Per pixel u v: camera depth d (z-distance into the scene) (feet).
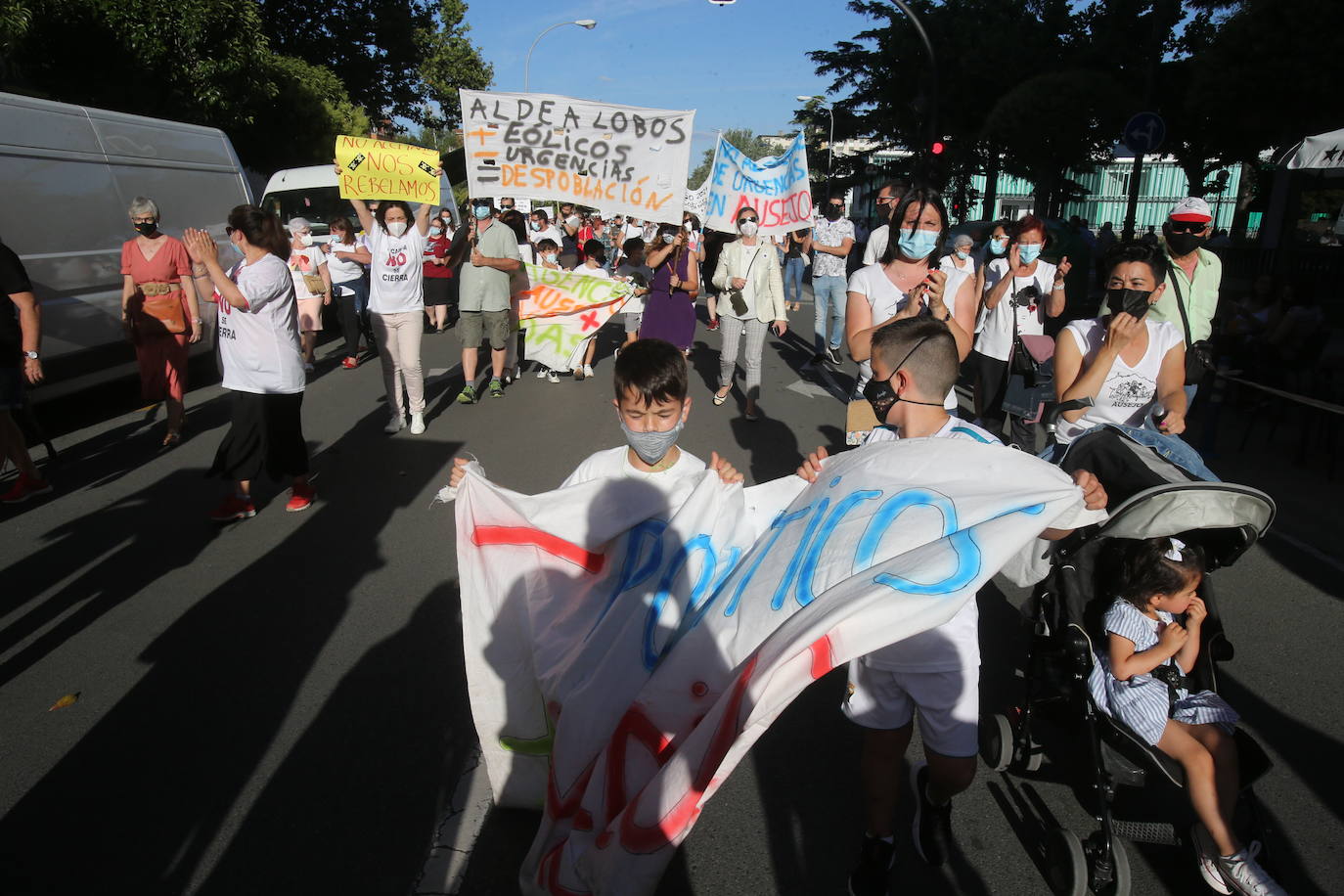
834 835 9.83
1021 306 20.74
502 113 24.16
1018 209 140.46
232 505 19.01
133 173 29.89
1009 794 10.59
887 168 134.92
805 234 53.93
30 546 17.89
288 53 83.30
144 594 15.67
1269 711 12.24
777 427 27.14
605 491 9.25
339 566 16.76
